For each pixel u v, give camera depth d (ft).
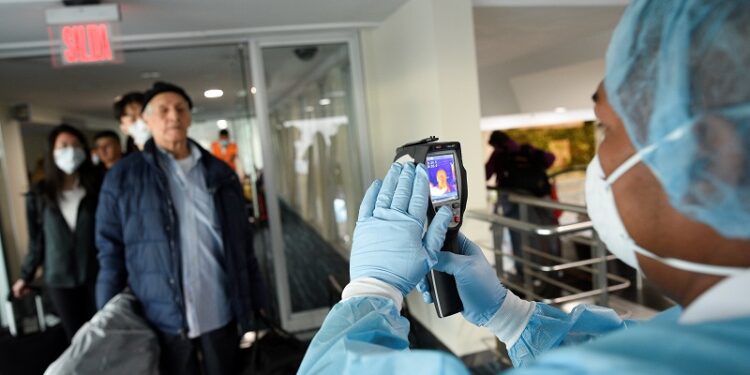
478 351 8.84
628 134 1.30
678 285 1.34
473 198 8.59
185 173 6.35
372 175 11.50
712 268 1.18
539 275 10.41
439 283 2.47
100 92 17.70
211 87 14.82
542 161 12.88
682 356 0.96
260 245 11.09
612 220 1.45
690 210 1.14
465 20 8.33
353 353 1.47
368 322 1.75
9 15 7.72
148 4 7.86
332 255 11.62
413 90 9.26
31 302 10.78
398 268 2.10
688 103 1.12
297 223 11.27
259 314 7.30
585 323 2.29
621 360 0.96
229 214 6.49
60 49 7.61
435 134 8.57
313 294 11.33
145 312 5.97
